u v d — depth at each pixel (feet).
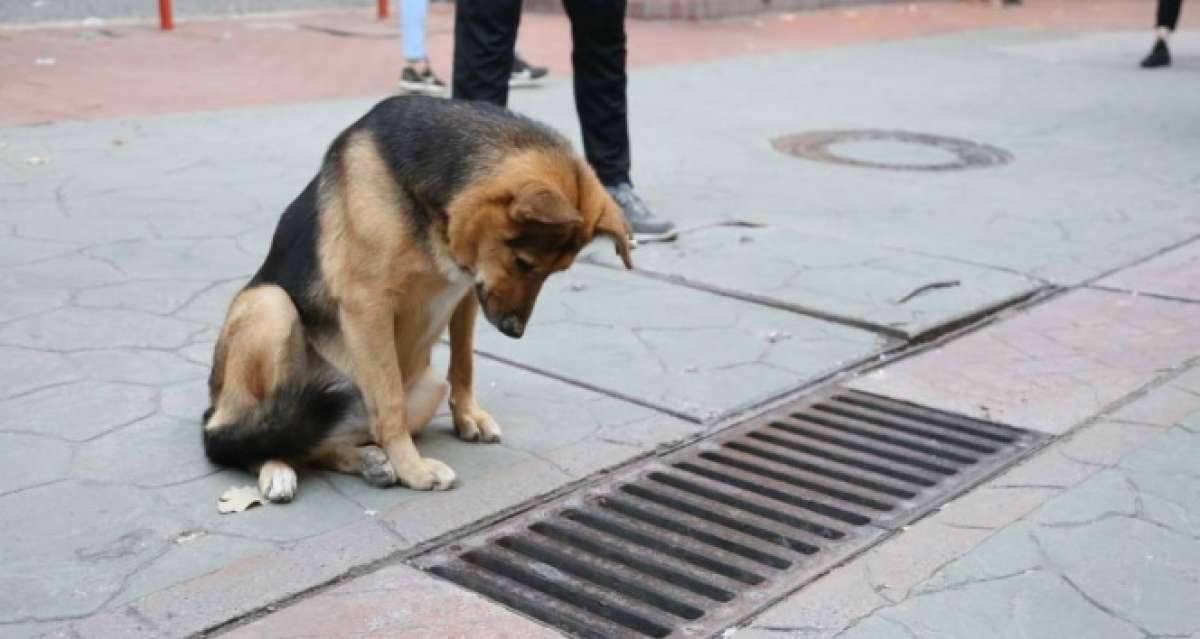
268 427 11.34
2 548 10.23
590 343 15.62
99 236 18.57
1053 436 13.37
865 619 9.66
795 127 29.66
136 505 11.06
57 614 9.36
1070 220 21.97
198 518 10.90
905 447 13.21
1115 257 19.83
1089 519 11.33
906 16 54.80
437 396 12.51
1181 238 20.98
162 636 9.14
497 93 18.95
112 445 12.19
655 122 29.48
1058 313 17.29
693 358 15.29
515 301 10.76
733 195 23.12
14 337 14.67
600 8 18.93
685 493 12.05
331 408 11.57
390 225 10.90
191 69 32.65
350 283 11.16
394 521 11.06
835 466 12.73
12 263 17.17
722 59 39.75
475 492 11.70
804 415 13.97
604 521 11.39
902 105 33.04
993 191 23.97
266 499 11.30
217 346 11.72
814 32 47.93
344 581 10.07
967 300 17.51
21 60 32.07
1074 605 9.87
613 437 13.07
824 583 10.27
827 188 23.86
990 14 57.11
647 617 9.79
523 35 42.04
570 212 10.11
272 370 11.19
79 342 14.67
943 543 10.93
